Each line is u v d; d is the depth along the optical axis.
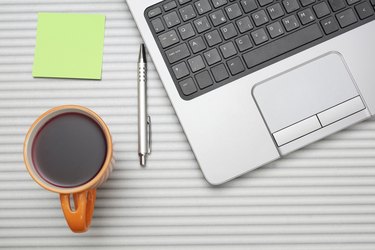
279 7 0.53
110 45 0.56
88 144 0.46
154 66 0.54
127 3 0.53
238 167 0.52
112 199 0.54
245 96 0.52
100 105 0.55
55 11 0.57
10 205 0.54
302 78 0.53
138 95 0.54
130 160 0.54
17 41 0.56
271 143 0.52
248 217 0.54
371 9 0.53
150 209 0.54
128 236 0.54
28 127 0.55
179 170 0.54
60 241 0.53
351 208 0.54
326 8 0.53
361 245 0.53
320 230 0.53
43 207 0.54
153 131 0.55
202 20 0.53
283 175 0.54
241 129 0.52
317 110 0.53
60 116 0.47
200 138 0.52
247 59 0.53
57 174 0.46
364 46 0.53
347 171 0.54
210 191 0.54
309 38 0.53
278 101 0.53
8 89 0.56
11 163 0.55
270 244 0.53
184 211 0.54
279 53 0.53
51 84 0.56
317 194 0.54
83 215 0.45
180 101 0.52
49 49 0.56
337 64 0.53
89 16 0.56
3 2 0.57
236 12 0.53
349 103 0.53
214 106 0.52
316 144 0.54
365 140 0.54
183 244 0.53
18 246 0.53
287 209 0.54
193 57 0.52
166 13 0.53
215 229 0.53
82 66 0.56
